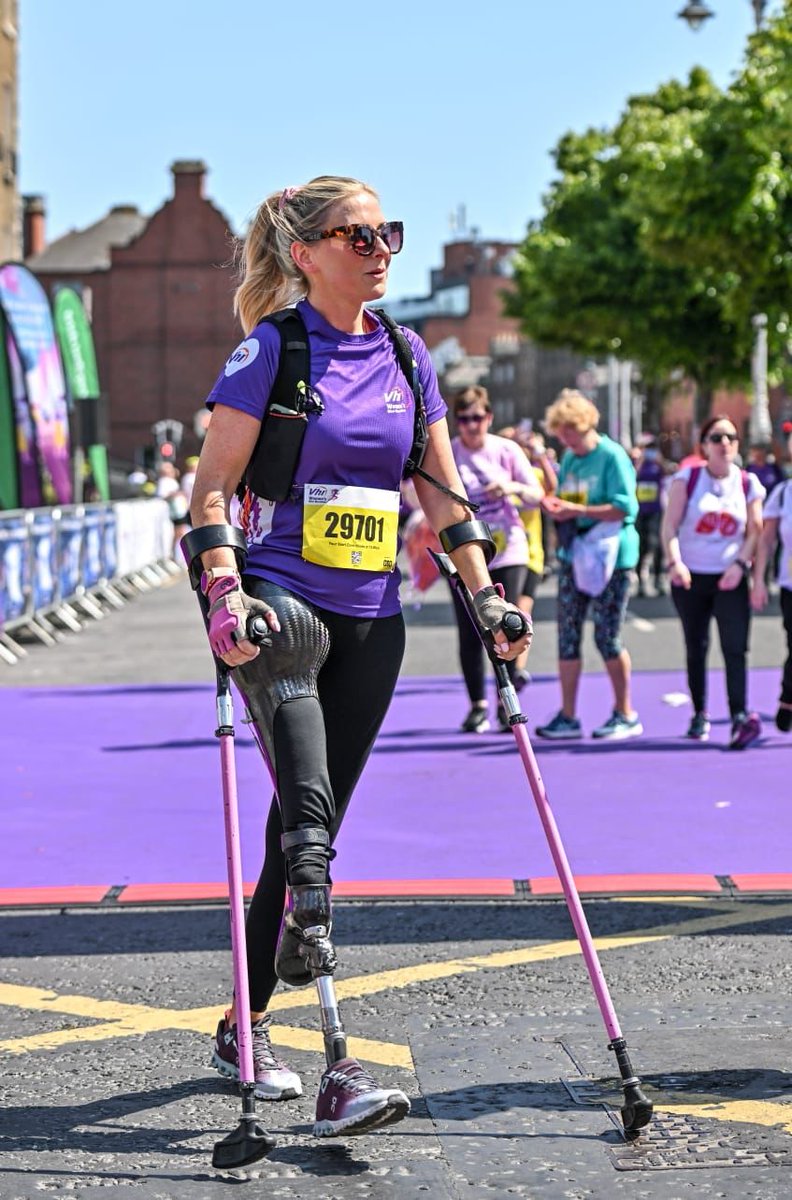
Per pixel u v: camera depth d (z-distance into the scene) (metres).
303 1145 5.16
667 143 49.75
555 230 69.94
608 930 7.84
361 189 5.21
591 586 13.84
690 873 9.02
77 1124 5.41
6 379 27.28
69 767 13.03
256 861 9.62
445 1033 6.29
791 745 13.58
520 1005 6.65
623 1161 4.94
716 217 47.03
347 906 8.41
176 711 16.25
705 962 7.25
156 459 105.62
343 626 5.16
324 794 4.93
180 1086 5.78
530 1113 5.37
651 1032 6.21
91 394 34.94
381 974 7.16
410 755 13.30
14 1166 5.03
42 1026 6.56
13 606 22.14
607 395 133.75
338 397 5.14
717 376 65.31
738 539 13.41
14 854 9.88
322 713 5.09
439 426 5.41
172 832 10.50
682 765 12.63
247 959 5.36
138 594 33.12
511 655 5.26
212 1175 4.93
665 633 23.50
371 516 5.19
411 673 19.05
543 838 10.02
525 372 173.75
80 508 26.81
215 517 5.05
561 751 13.39
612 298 66.75
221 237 111.00
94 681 18.92
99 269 111.56
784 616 13.33
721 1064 5.80
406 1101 4.87
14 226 67.75
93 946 7.77
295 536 5.16
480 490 13.77
